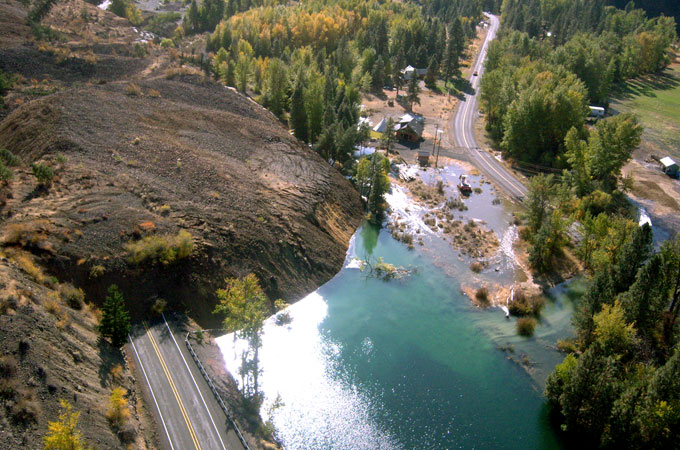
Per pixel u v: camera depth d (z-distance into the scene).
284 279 66.38
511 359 58.00
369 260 76.75
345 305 66.00
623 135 95.19
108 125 80.31
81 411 38.28
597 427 44.81
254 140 93.25
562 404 47.06
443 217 91.19
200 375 47.97
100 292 53.03
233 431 42.97
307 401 50.03
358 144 112.88
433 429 47.91
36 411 35.78
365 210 91.50
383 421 48.44
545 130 113.44
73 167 66.56
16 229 51.72
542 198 82.06
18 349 38.84
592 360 44.62
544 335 62.47
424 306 66.88
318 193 82.94
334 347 58.09
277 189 79.06
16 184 60.41
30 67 108.00
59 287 49.88
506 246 82.81
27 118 81.56
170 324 53.41
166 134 83.50
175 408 44.31
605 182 98.88
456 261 78.00
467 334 61.91
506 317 65.81
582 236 80.19
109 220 58.88
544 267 76.06
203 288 58.28
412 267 75.75
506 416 49.91
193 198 68.56
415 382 53.69
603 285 56.53
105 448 36.72
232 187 74.19
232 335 57.25
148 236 58.44
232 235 64.88
